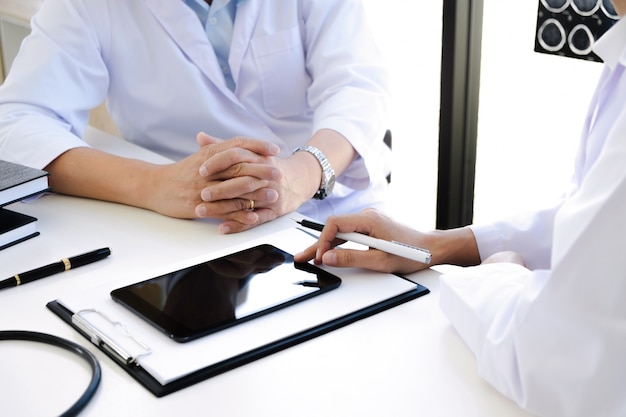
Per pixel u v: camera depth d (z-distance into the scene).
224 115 1.55
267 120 1.61
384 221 1.02
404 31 2.37
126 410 0.71
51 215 1.20
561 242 0.65
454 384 0.74
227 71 1.56
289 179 1.24
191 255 1.05
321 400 0.72
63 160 1.27
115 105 1.57
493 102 2.15
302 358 0.78
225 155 1.14
